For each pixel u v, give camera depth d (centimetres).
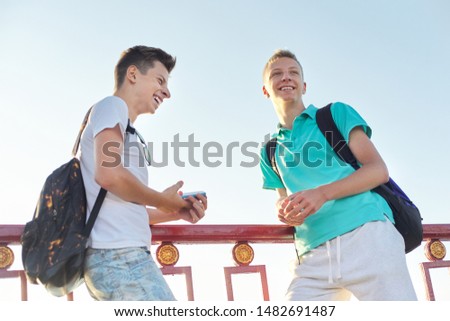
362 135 356
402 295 326
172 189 313
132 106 323
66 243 268
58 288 278
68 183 282
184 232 363
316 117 373
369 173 338
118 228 278
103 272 272
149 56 330
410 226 353
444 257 423
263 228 389
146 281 274
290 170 374
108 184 269
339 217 346
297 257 369
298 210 330
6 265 311
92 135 289
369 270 331
